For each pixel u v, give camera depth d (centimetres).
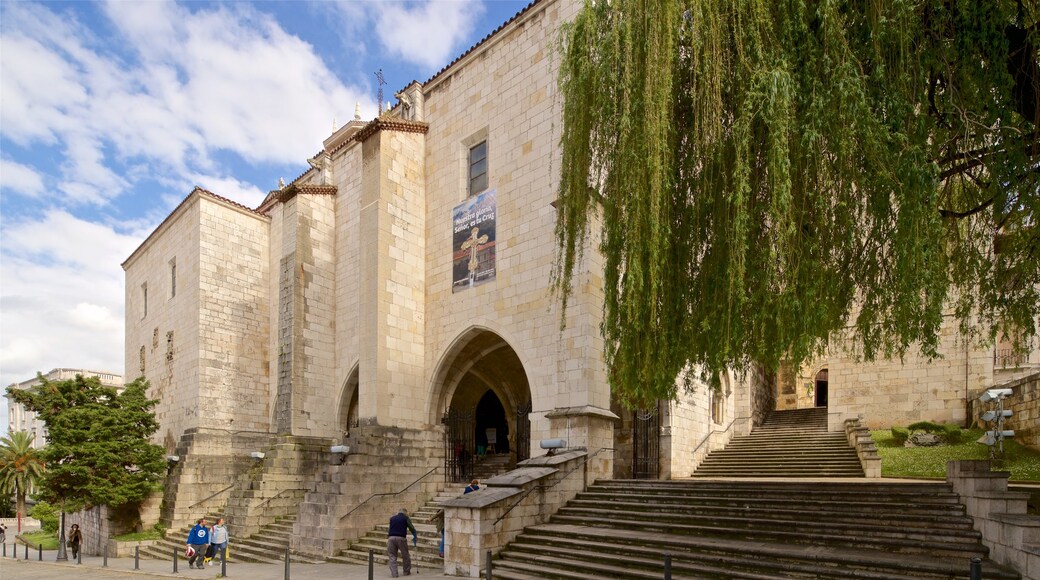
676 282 961
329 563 1634
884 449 2153
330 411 2420
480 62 2083
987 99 811
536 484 1402
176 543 2267
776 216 802
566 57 1105
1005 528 841
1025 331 993
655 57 916
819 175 818
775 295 839
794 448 2286
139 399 2586
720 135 873
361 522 1736
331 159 2661
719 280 895
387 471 1850
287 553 1328
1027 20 802
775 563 959
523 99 1920
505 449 2762
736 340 873
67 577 1758
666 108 912
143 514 2538
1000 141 842
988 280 1004
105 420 2438
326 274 2511
